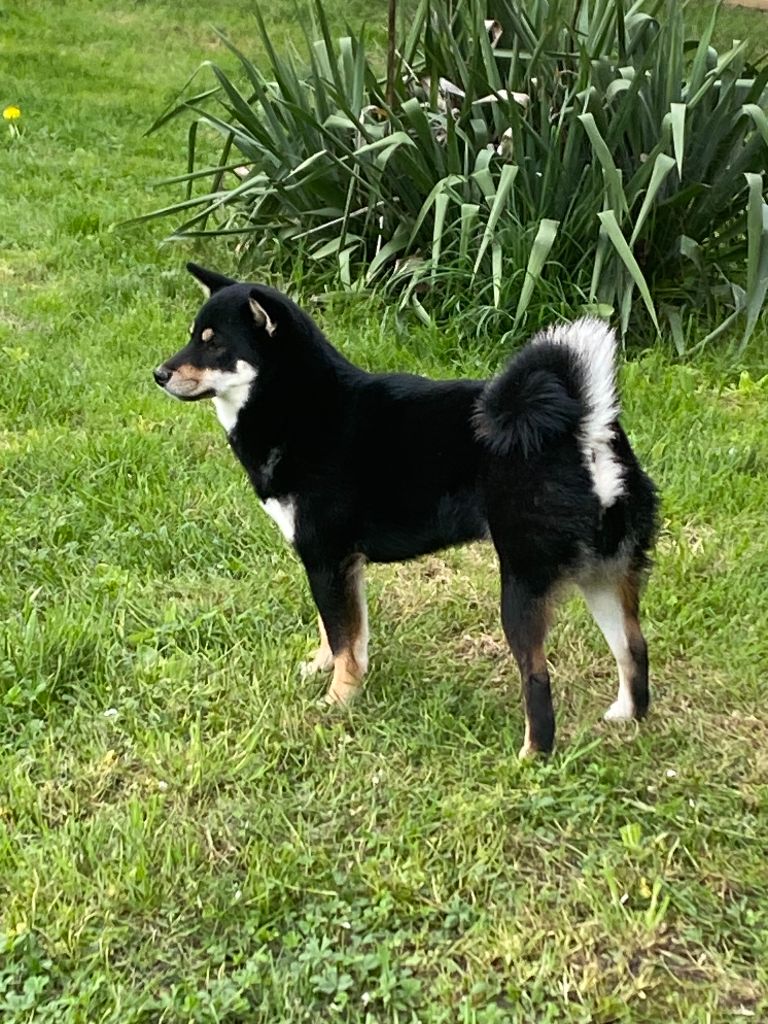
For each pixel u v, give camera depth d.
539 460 1.71
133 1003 1.50
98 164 4.38
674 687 1.92
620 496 1.72
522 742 1.82
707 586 2.10
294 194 3.09
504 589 1.76
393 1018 1.50
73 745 1.81
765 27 5.73
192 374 1.86
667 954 1.55
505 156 2.92
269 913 1.59
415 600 2.11
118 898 1.60
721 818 1.70
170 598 2.08
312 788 1.75
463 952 1.55
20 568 2.12
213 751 1.79
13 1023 1.49
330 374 1.86
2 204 3.81
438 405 1.81
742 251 2.88
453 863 1.65
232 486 2.33
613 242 2.65
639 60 3.02
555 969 1.53
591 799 1.72
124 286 3.12
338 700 1.88
